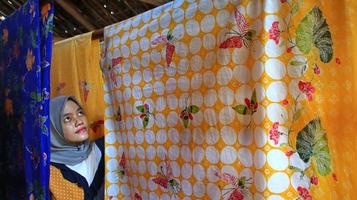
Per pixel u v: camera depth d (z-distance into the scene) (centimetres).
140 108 109
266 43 80
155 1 204
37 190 99
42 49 98
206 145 92
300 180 77
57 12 229
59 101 131
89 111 143
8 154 125
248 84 84
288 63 79
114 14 227
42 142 96
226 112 87
